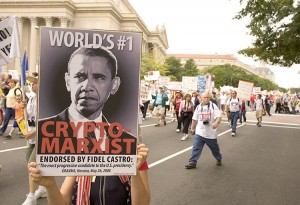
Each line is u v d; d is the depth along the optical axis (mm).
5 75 18859
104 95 2148
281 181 7805
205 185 7234
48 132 2096
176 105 17359
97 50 2131
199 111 9094
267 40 18984
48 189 2139
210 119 9000
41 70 2074
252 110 43469
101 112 2148
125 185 2281
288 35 17906
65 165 2123
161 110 19688
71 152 2125
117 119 2170
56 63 2090
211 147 9125
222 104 29234
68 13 67188
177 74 108000
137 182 2225
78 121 2127
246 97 24078
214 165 9391
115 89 2160
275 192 6867
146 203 2275
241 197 6449
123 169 2188
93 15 69062
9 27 6496
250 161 10148
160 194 6473
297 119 31250
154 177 7805
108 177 2252
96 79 2135
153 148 11906
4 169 7973
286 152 12203
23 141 12148
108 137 2164
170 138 14664
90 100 2133
